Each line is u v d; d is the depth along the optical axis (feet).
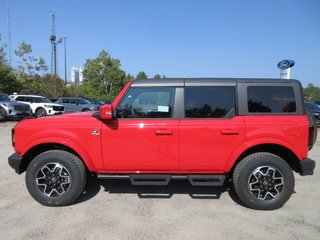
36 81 105.50
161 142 12.35
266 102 12.47
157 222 11.25
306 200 13.61
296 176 17.65
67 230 10.55
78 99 64.85
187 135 12.26
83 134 12.48
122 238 10.02
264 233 10.43
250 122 12.21
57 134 12.50
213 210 12.42
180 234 10.31
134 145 12.42
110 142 12.45
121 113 12.67
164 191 14.69
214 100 12.54
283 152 13.08
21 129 12.67
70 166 12.45
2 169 18.60
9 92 87.92
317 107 48.75
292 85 12.51
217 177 12.54
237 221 11.37
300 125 12.13
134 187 15.23
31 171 12.58
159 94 12.67
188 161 12.42
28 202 13.16
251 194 12.26
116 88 161.99
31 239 9.91
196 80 12.78
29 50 100.32
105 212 12.14
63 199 12.53
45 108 54.85
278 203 12.26
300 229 10.74
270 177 12.29
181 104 12.53
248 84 12.56
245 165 12.23
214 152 12.32
